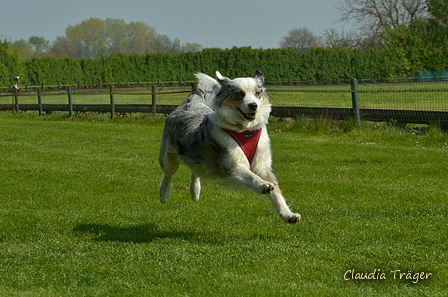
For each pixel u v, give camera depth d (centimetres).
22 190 888
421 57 5447
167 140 721
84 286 460
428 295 418
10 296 433
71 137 1655
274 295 424
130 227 662
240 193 852
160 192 766
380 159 1138
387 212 698
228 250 546
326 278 462
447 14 5441
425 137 1414
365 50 6209
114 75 5303
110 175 1014
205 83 770
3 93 4178
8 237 623
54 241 601
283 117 1856
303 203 767
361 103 2191
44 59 4988
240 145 599
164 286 453
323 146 1352
